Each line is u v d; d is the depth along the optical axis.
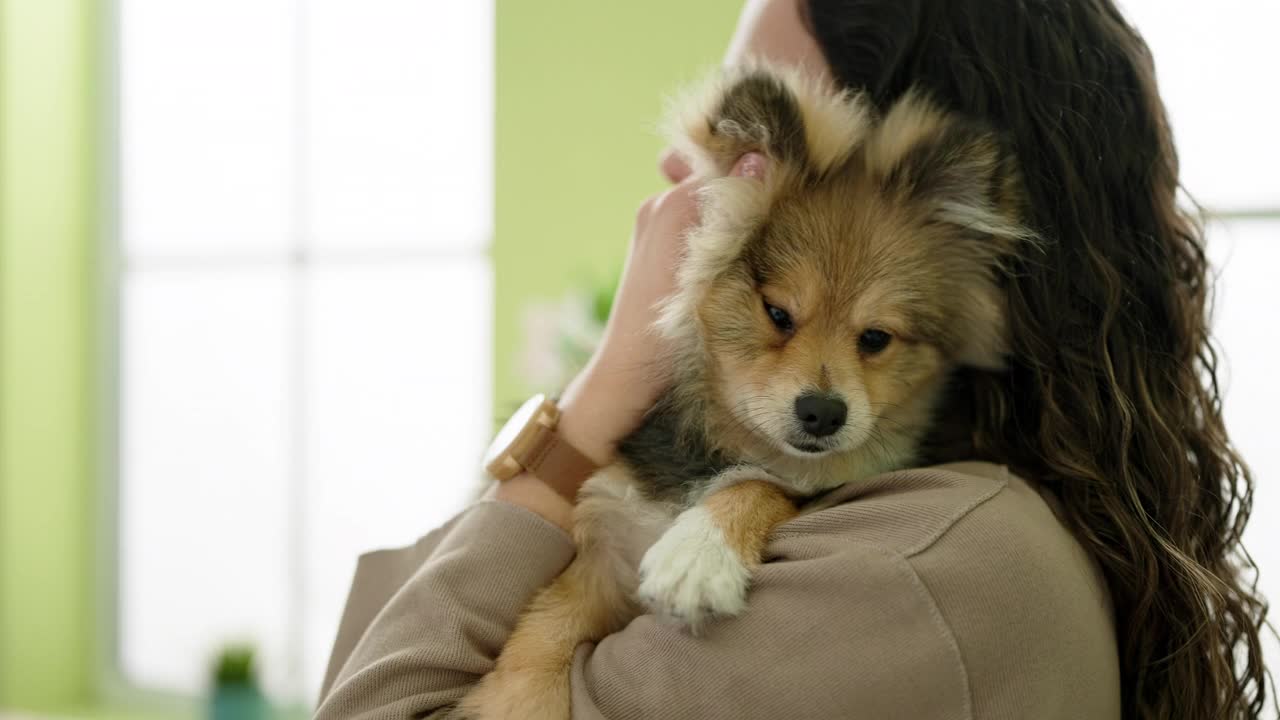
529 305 4.20
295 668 4.93
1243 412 3.26
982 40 1.43
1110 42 1.43
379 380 4.81
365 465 4.84
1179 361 1.42
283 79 4.99
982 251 1.48
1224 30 3.30
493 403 4.25
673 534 1.33
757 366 1.53
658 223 1.54
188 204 5.22
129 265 5.30
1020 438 1.43
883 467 1.57
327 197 4.92
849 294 1.50
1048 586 1.17
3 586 4.88
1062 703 1.16
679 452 1.54
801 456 1.54
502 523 1.42
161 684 5.11
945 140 1.44
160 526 5.20
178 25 5.22
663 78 3.98
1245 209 3.29
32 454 5.00
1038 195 1.39
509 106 4.25
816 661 1.13
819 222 1.51
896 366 1.54
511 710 1.31
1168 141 1.49
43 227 5.05
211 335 5.14
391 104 4.78
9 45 4.92
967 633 1.12
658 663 1.19
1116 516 1.31
